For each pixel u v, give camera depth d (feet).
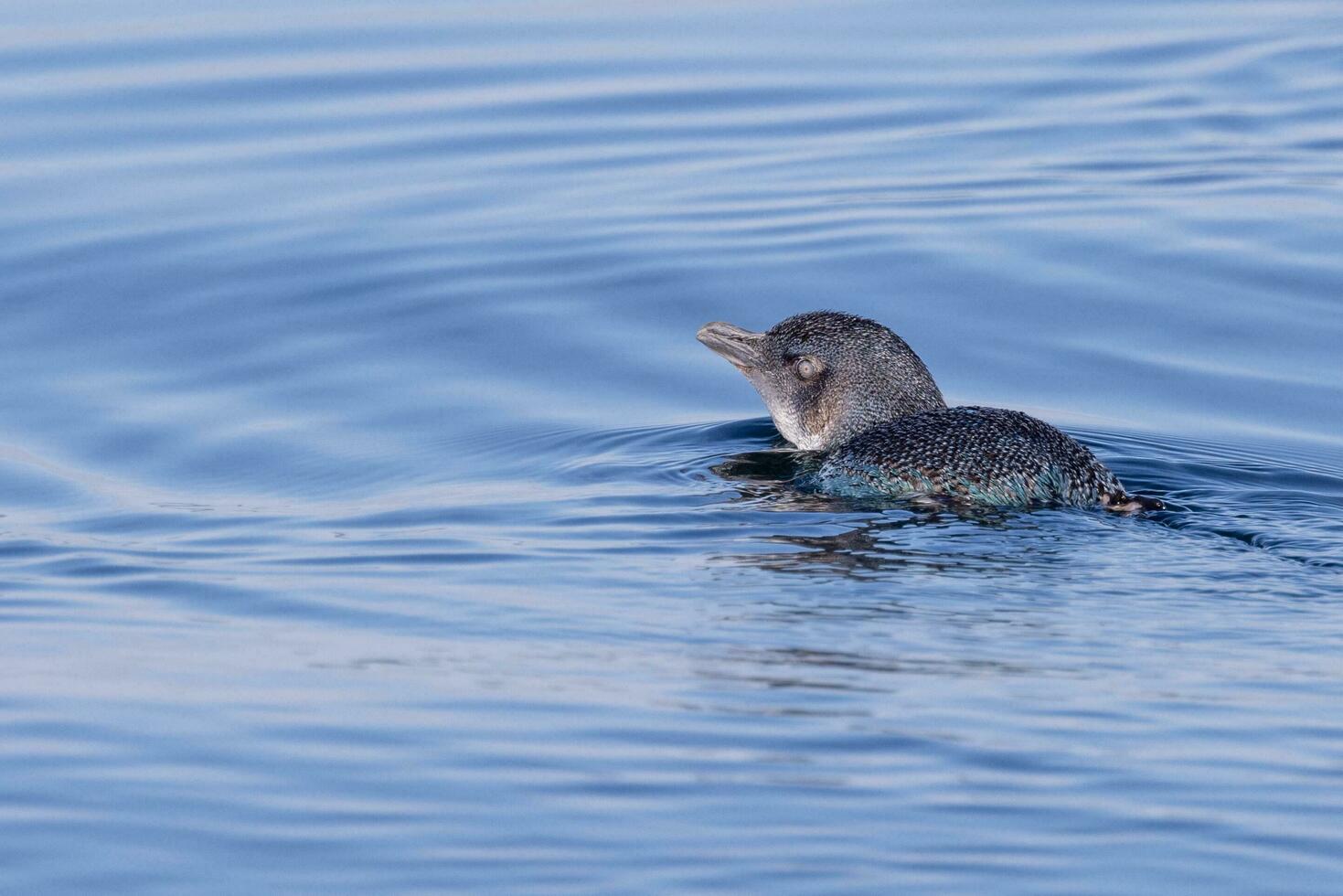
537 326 71.77
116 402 65.26
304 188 83.87
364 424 63.46
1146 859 32.14
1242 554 48.42
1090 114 95.50
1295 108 97.40
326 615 45.03
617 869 31.91
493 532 51.62
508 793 34.76
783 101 95.45
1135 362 69.31
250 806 34.35
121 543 51.62
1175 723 37.52
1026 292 74.90
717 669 40.65
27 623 44.80
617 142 89.97
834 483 54.13
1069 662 40.86
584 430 63.05
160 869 32.14
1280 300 74.18
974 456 52.31
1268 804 34.09
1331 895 31.01
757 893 31.07
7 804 34.47
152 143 88.12
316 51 100.37
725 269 76.54
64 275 75.46
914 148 90.22
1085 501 52.26
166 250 77.61
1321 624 43.39
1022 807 33.94
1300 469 58.03
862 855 32.30
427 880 31.68
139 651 42.68
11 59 97.60
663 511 53.06
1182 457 59.26
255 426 63.26
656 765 35.81
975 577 46.62
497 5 109.50
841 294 74.54
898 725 37.47
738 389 67.62
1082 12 112.27
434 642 42.93
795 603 44.86
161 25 104.01
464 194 83.56
